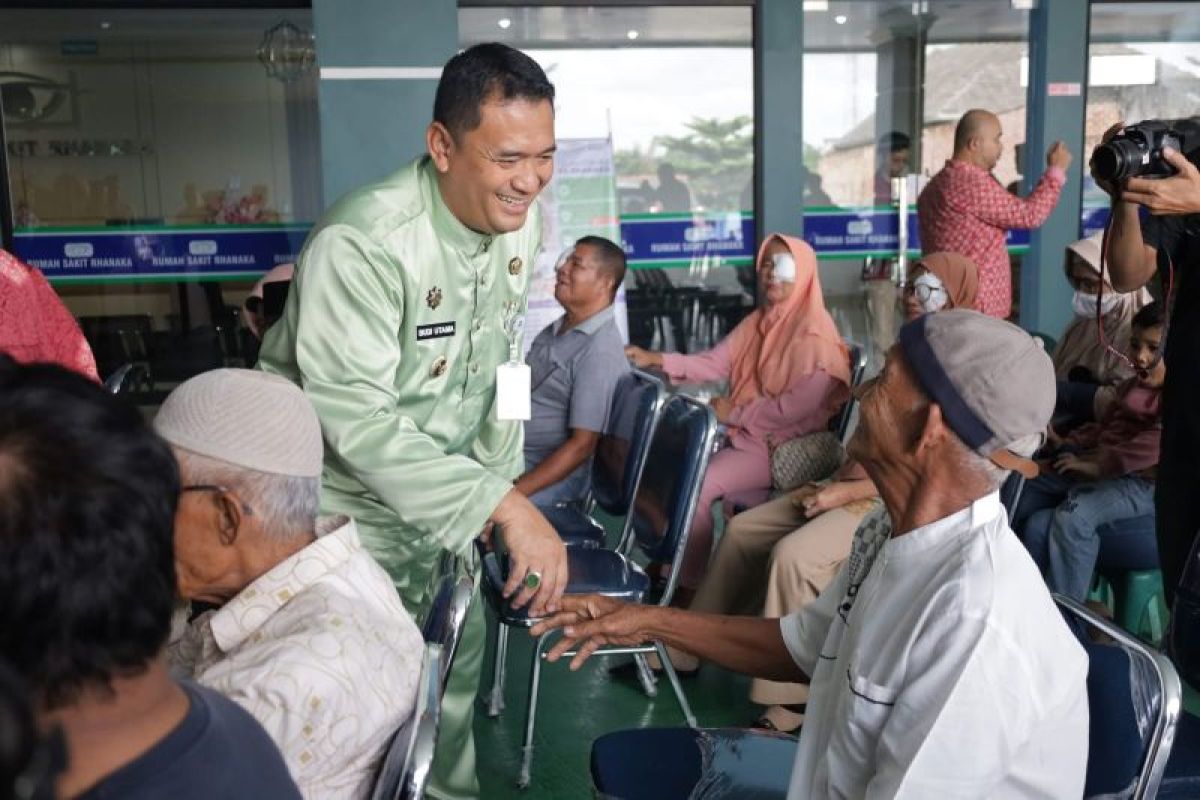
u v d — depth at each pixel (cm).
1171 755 189
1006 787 134
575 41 612
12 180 586
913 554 140
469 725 250
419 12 562
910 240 650
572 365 369
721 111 627
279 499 133
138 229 598
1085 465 334
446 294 209
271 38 589
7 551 75
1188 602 220
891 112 641
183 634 134
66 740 66
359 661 125
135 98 588
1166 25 652
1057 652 135
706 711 332
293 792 92
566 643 190
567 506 368
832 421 383
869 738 139
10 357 84
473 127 190
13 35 575
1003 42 641
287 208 606
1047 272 651
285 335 205
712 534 382
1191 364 221
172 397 135
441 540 194
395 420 196
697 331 644
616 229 630
